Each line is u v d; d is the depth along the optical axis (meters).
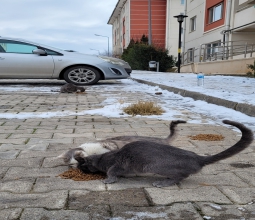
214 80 4.49
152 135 1.58
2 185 0.95
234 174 1.05
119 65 4.12
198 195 0.89
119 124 1.84
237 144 0.94
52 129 1.69
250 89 3.14
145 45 9.25
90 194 0.89
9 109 2.31
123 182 0.98
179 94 3.11
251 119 1.90
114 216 0.77
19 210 0.79
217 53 7.81
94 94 3.22
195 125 1.81
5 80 4.75
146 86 4.00
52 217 0.76
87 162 1.04
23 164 1.14
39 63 3.86
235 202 0.85
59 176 1.03
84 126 1.78
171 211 0.79
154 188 0.94
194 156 0.97
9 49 3.89
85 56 4.05
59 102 2.68
